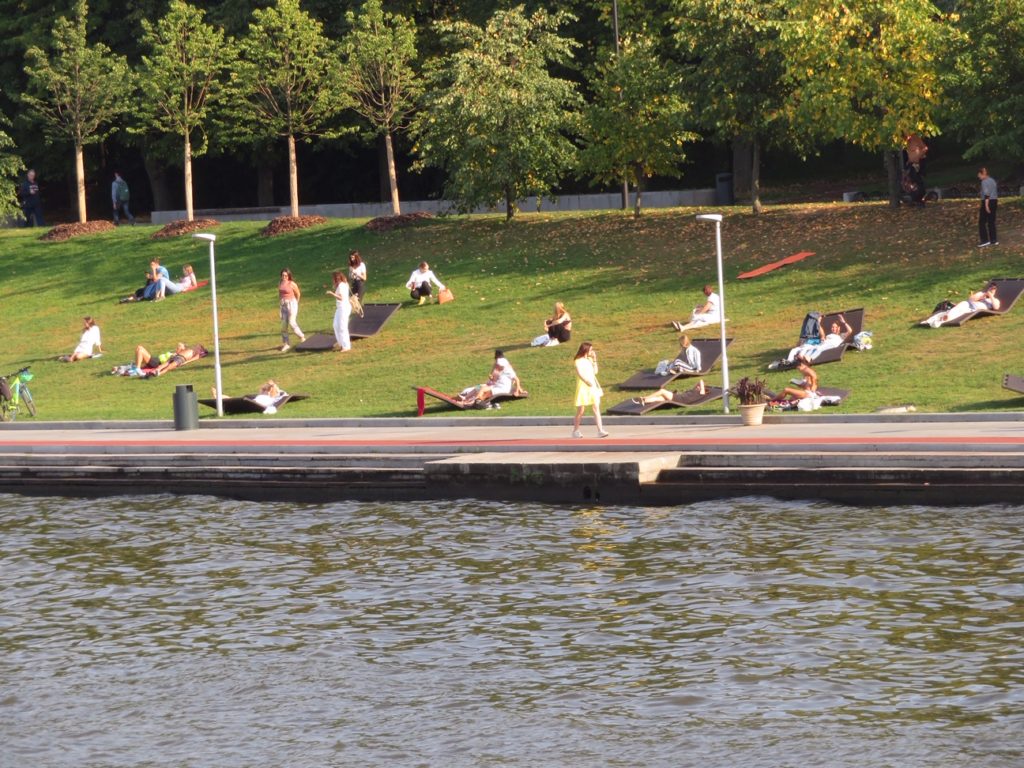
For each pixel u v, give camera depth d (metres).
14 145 196.50
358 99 176.12
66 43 188.50
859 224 137.62
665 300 127.62
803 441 79.44
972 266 120.31
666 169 153.25
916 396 93.44
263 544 73.81
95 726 47.91
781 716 45.38
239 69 176.62
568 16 159.25
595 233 150.75
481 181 158.12
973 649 50.28
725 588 59.81
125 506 87.06
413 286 138.25
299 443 90.69
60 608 62.69
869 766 41.22
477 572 65.12
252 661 54.03
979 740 42.53
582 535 71.12
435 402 107.12
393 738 45.53
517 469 80.62
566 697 48.34
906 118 137.00
